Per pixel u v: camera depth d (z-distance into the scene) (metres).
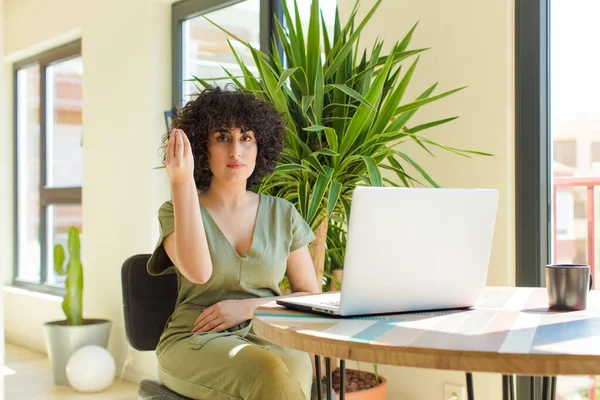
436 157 2.69
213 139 1.98
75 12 4.85
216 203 1.99
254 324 1.39
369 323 1.30
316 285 2.08
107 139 4.51
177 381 1.75
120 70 4.38
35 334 5.30
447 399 2.62
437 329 1.21
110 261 4.47
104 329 4.28
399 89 2.38
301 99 2.49
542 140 2.45
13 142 5.98
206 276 1.76
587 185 2.93
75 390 4.05
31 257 5.82
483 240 1.48
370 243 1.35
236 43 3.79
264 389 1.50
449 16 2.65
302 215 2.33
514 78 2.50
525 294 1.75
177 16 4.16
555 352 0.98
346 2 3.04
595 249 2.94
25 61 5.79
